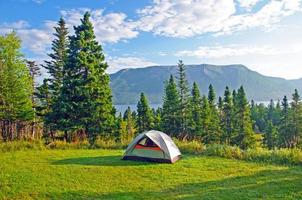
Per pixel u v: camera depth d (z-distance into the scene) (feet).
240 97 174.60
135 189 34.47
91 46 107.34
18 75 126.82
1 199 30.63
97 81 104.94
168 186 35.60
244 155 50.96
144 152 48.78
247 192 32.91
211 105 188.55
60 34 137.08
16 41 123.44
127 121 224.94
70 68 105.40
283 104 189.98
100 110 104.42
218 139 169.89
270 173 41.22
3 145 58.34
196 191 33.63
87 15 107.65
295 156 47.57
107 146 63.57
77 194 32.48
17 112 127.75
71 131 99.55
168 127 166.40
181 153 56.59
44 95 136.67
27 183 35.42
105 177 38.93
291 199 30.48
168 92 167.02
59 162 46.78
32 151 57.26
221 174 41.01
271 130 204.44
